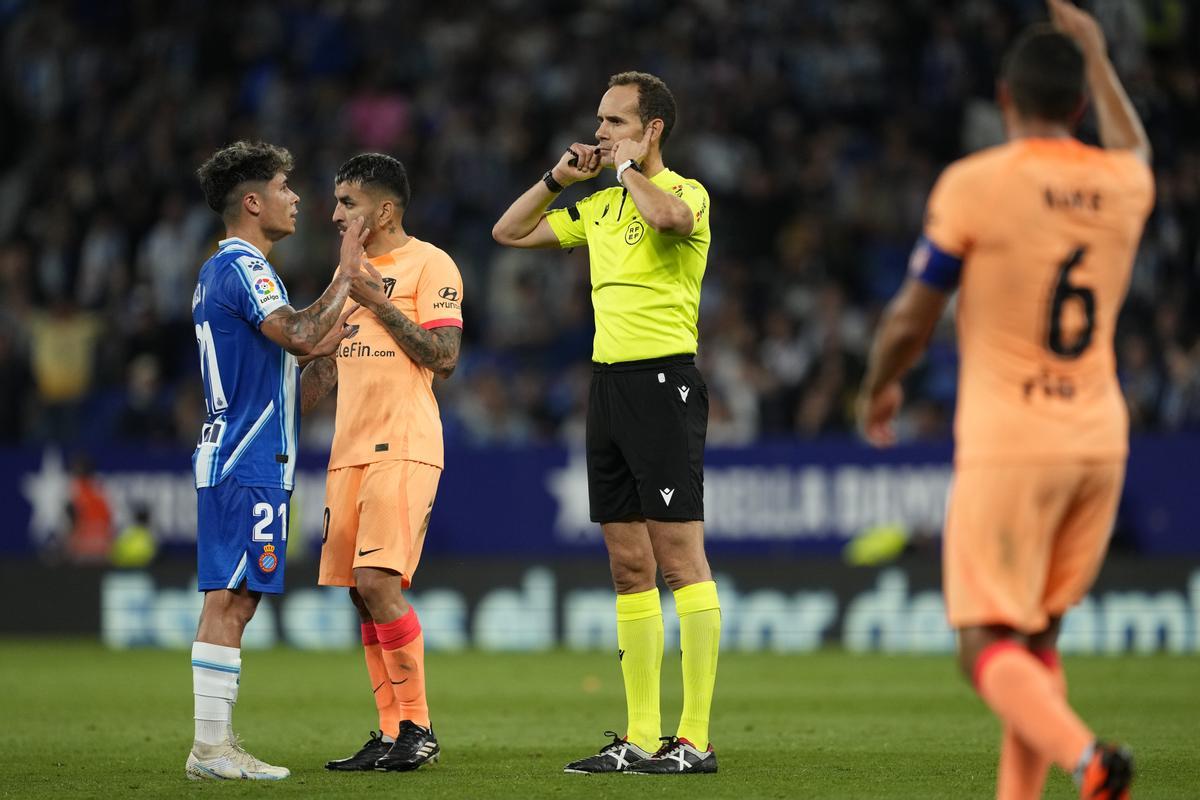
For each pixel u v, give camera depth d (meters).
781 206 67.44
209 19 75.81
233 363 21.53
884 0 72.75
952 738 26.91
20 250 67.38
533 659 47.59
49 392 63.03
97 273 67.12
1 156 75.88
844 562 51.41
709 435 57.00
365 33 75.06
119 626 54.19
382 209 23.48
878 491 52.09
